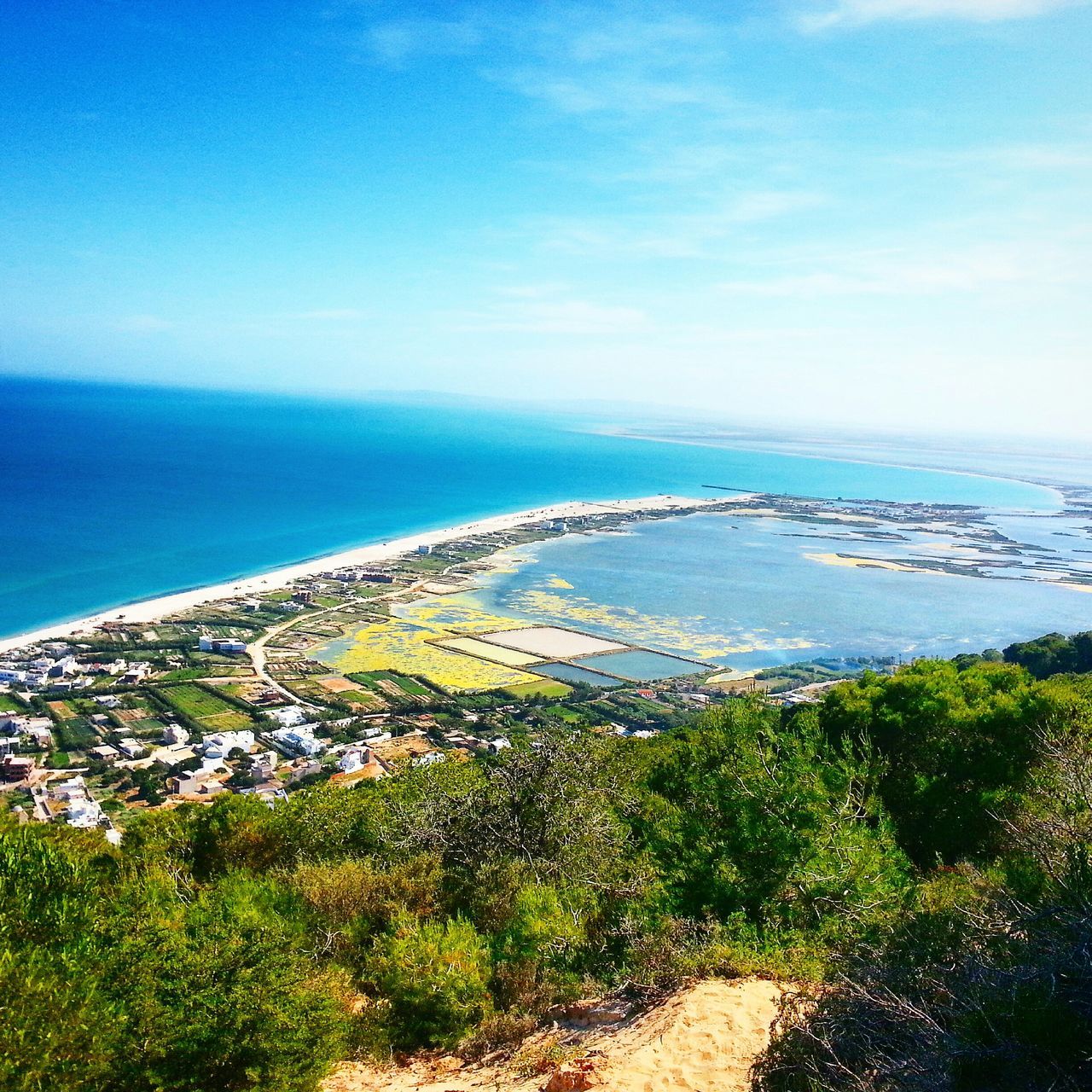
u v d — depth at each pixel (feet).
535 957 36.81
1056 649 186.39
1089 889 24.73
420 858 50.93
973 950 25.35
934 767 58.75
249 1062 25.53
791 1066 23.88
